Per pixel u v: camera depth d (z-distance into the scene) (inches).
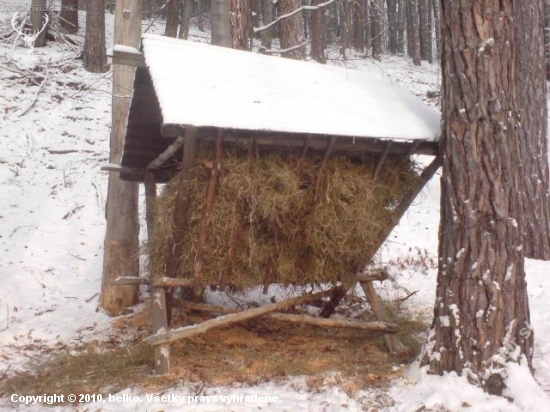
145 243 213.9
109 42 724.7
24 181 408.2
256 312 196.5
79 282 294.4
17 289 276.4
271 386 171.0
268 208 176.1
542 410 147.1
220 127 154.5
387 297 271.0
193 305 209.0
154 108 207.8
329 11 809.5
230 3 305.3
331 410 155.4
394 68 937.5
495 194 159.3
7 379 181.9
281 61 209.3
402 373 177.9
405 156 190.5
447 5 165.5
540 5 327.0
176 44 191.6
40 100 530.6
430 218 406.3
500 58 160.1
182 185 172.2
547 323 226.4
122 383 175.3
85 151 468.4
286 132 162.9
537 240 320.8
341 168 184.2
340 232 186.4
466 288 162.2
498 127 159.0
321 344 208.8
